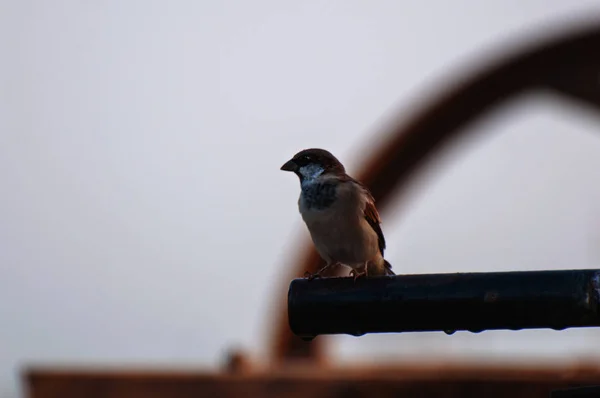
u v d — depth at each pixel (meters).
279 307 14.84
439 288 6.04
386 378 10.23
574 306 5.80
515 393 10.05
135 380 10.58
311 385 10.36
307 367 11.03
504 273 5.98
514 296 5.89
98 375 10.62
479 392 10.06
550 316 5.87
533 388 10.05
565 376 9.98
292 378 10.41
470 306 5.99
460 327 6.12
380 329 6.30
